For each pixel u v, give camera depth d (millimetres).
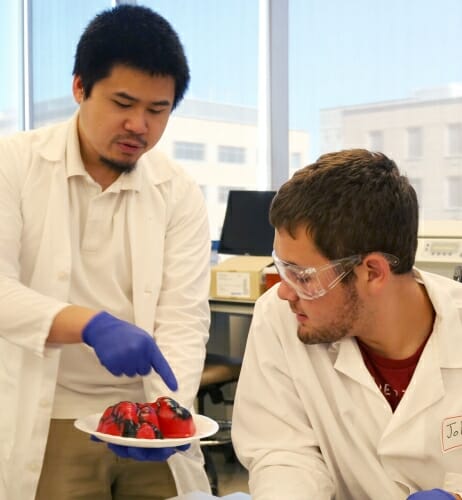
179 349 1648
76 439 1595
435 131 3645
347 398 1303
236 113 4250
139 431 1283
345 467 1325
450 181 3607
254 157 4230
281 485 1239
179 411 1343
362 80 3857
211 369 2996
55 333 1400
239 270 3207
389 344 1255
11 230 1532
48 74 4672
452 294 1323
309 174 1165
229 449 3514
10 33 4699
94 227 1619
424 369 1252
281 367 1372
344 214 1125
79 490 1593
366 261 1151
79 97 1508
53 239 1577
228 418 3539
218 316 3648
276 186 4195
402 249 1167
